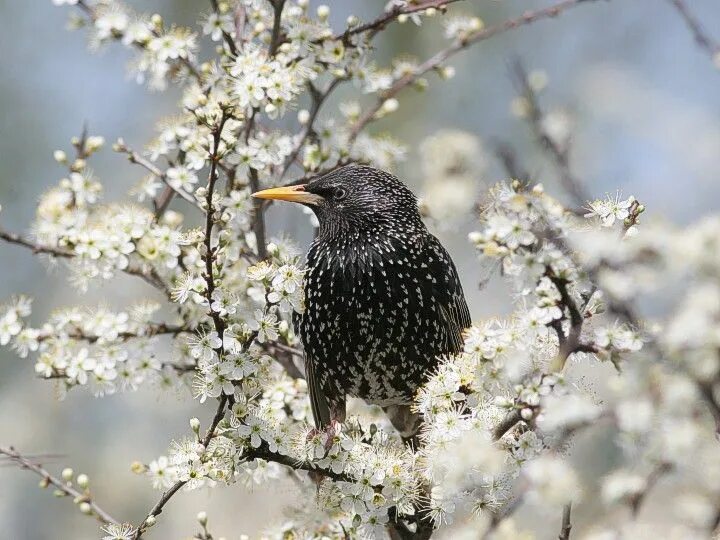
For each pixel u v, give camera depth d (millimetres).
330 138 11789
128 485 16719
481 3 19094
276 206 15383
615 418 7855
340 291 11031
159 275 10648
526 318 8633
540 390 8406
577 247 8570
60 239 10227
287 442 8969
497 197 9039
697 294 7941
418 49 18625
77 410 17172
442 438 8555
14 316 10086
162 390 10547
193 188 11250
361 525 9219
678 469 7926
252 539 15172
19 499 16609
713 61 11531
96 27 11125
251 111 11023
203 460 8664
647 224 8602
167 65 10789
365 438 9695
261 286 10094
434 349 11109
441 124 18109
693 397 7785
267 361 9281
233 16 11312
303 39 10555
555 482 7875
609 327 8422
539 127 12078
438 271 11227
